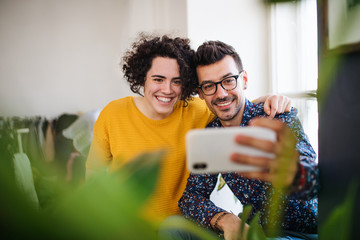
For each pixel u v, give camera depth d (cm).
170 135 128
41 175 25
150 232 20
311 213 103
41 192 23
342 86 55
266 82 239
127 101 139
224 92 115
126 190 20
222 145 50
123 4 312
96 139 138
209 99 118
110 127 134
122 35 316
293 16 215
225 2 236
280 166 42
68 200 20
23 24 318
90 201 20
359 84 52
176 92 126
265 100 119
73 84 328
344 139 56
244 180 110
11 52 318
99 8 321
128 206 20
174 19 254
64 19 323
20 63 319
